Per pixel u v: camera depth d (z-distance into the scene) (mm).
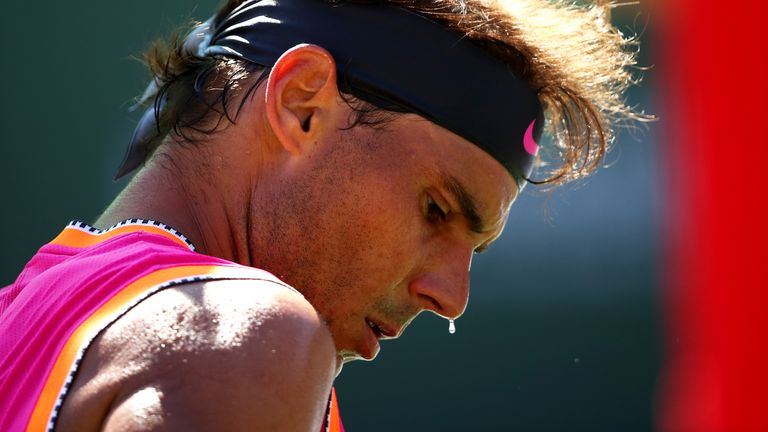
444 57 4785
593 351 24562
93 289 3803
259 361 3412
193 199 4750
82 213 28203
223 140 4777
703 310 8883
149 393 3305
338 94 4691
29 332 3840
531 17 5230
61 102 28484
